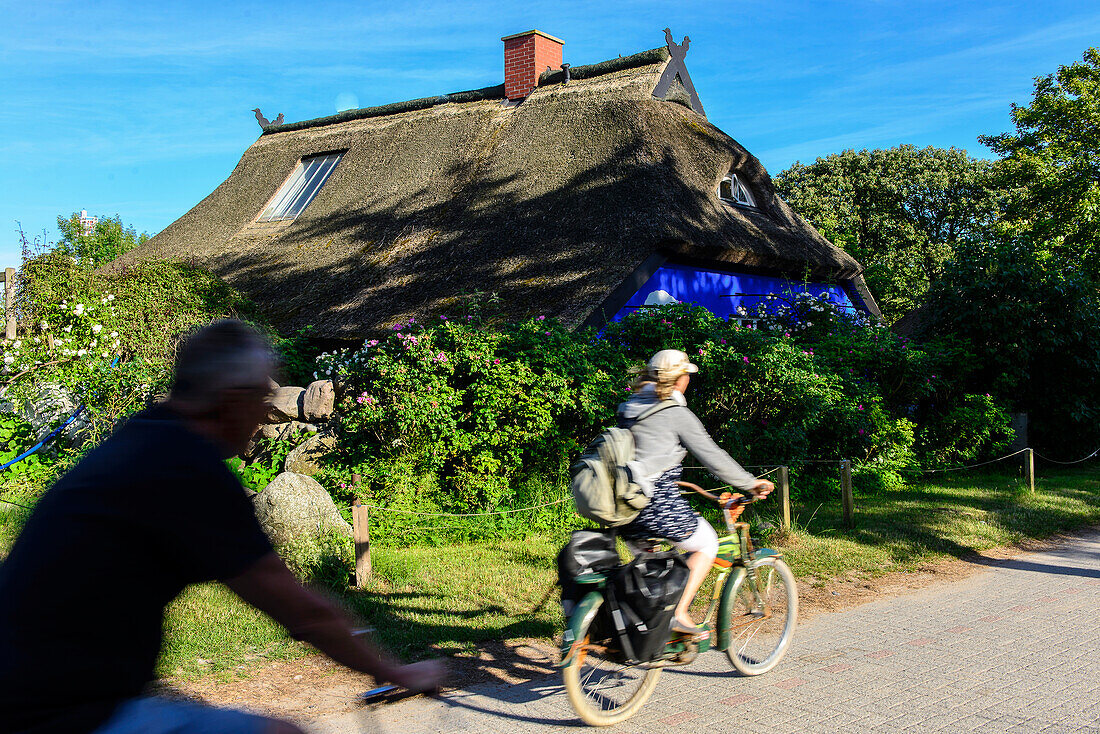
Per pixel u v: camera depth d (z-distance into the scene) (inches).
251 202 749.9
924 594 249.3
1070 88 940.6
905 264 1489.9
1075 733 151.1
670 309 401.7
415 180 641.0
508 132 632.4
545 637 205.9
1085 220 880.9
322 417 359.3
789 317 534.0
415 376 322.3
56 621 69.7
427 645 199.2
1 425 385.4
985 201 1504.7
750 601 182.1
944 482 467.8
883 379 484.4
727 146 586.2
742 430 370.6
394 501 312.7
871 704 165.5
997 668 185.3
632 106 580.4
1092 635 209.0
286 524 251.9
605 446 153.3
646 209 488.7
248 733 75.4
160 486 73.4
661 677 182.2
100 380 378.0
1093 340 514.3
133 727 71.7
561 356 339.9
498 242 515.2
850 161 1606.8
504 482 331.3
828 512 363.6
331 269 565.6
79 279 414.9
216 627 206.5
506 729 155.0
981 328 515.8
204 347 82.7
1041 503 394.6
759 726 155.6
